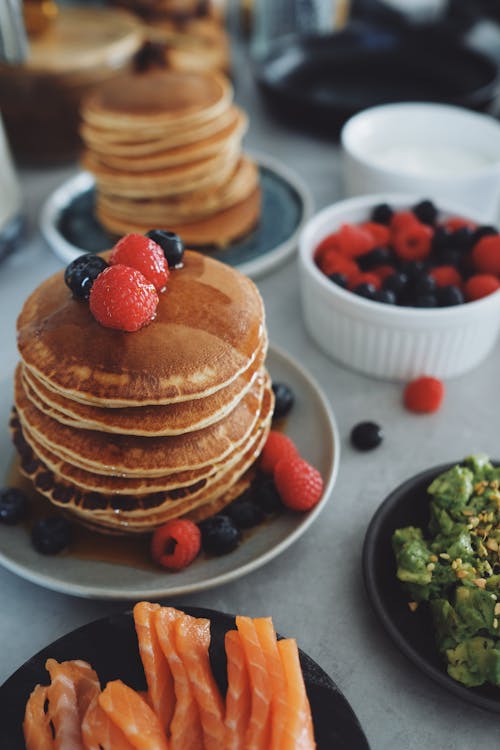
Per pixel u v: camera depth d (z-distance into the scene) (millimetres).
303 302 588
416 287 548
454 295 538
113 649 416
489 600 419
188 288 454
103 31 741
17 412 494
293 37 851
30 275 643
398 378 565
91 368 427
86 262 442
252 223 651
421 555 439
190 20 804
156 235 461
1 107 714
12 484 485
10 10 608
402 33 853
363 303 534
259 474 489
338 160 784
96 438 441
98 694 400
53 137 739
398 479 513
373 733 417
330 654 440
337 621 452
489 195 651
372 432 523
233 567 448
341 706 400
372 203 604
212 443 445
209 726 387
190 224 636
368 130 705
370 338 548
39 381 443
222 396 440
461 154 698
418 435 537
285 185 702
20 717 398
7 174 637
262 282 641
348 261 572
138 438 440
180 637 408
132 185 612
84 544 458
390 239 590
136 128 605
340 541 483
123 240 445
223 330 441
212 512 467
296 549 480
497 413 550
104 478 445
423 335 538
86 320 439
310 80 827
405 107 711
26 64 681
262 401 483
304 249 570
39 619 453
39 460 471
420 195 642
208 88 643
